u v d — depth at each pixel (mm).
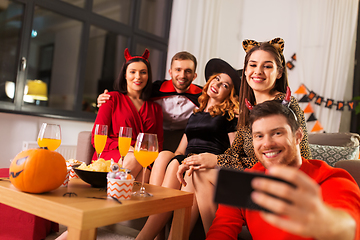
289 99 1104
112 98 2160
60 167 979
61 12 3502
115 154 1899
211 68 2199
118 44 4273
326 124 4027
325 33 4070
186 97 2346
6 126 3057
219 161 1441
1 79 3189
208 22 4621
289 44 4434
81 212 772
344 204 687
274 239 929
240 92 1729
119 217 876
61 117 3422
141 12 4449
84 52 3746
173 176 1563
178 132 2465
